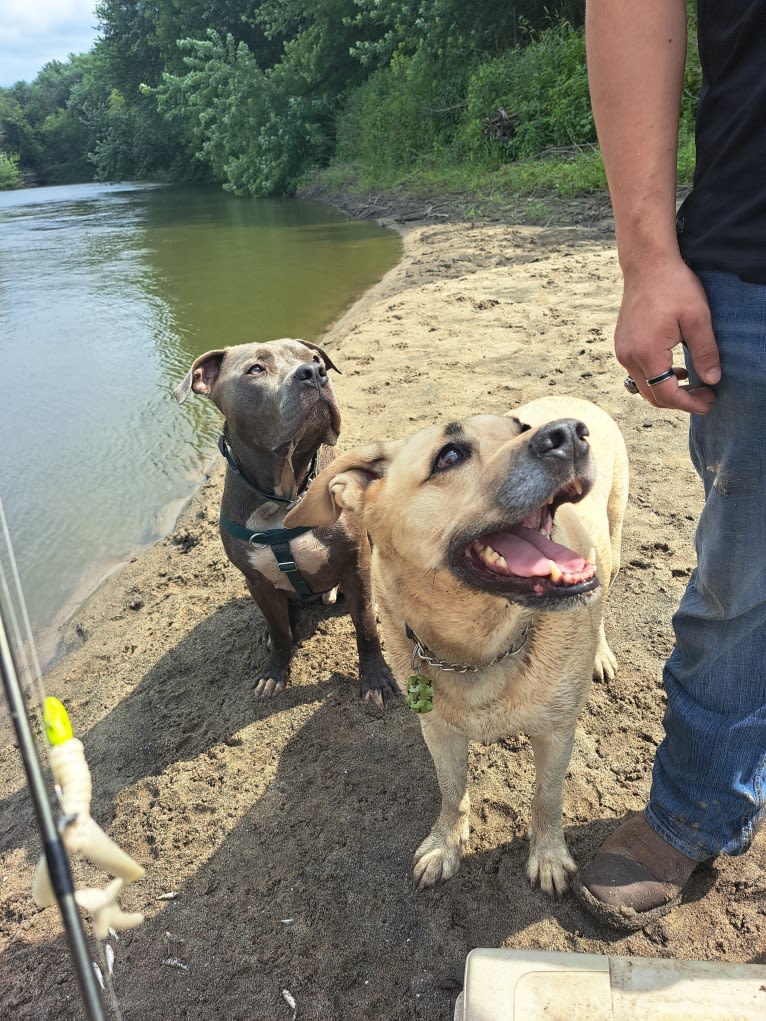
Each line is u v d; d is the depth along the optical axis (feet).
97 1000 2.75
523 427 7.74
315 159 87.76
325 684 11.28
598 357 20.63
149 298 35.91
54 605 14.10
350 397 20.27
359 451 8.20
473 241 39.22
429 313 27.25
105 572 14.87
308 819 9.00
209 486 17.51
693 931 7.18
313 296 33.45
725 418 5.69
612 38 5.30
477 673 7.47
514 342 22.91
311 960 7.47
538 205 42.86
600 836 8.29
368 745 10.01
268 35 94.38
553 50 57.00
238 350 11.59
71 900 2.76
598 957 5.81
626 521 13.37
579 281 28.55
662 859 7.35
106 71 150.82
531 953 5.93
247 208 77.82
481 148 58.75
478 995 5.68
